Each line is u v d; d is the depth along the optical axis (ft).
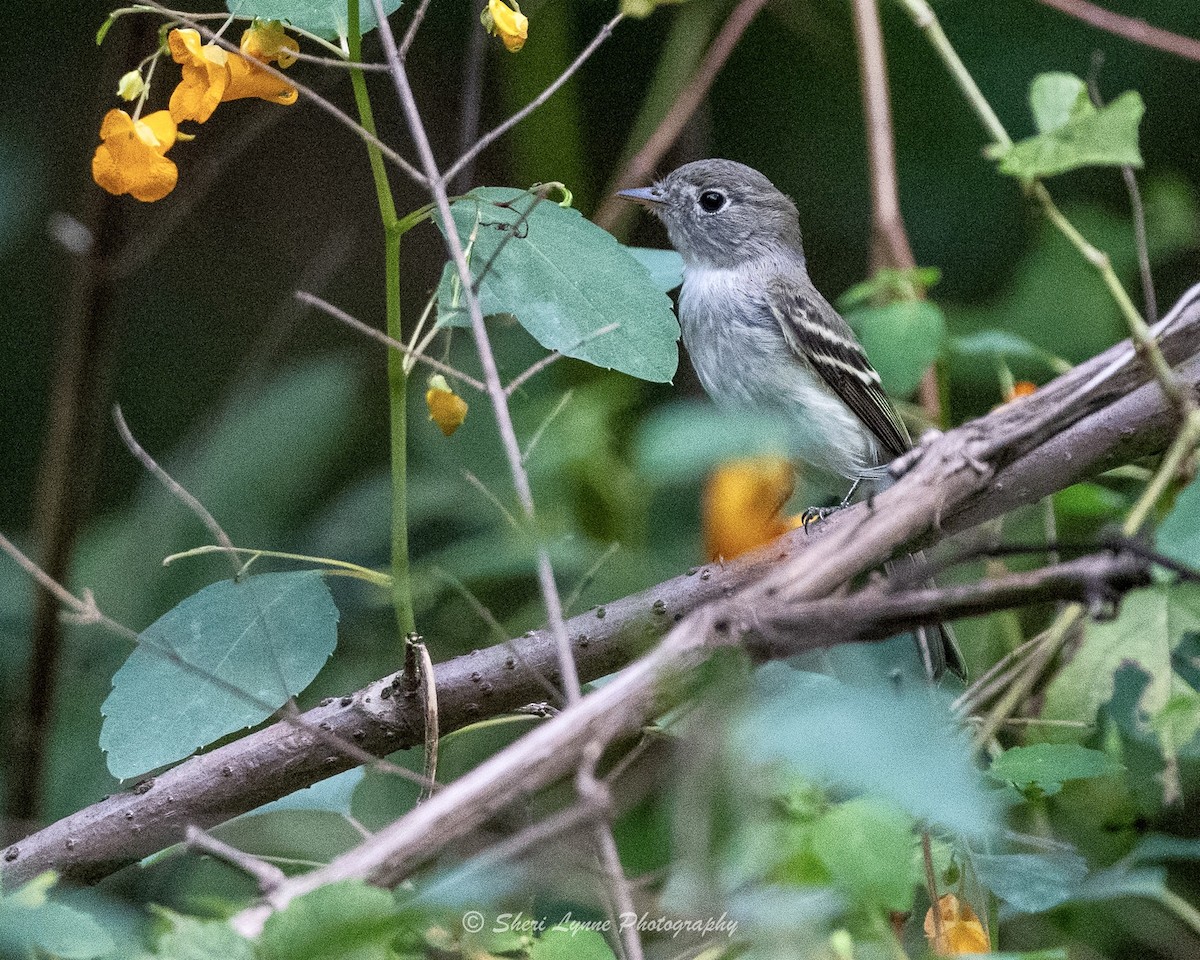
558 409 20.40
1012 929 25.82
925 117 42.34
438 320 21.09
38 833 21.72
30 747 31.99
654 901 18.20
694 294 38.68
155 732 20.84
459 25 44.09
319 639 21.58
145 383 44.39
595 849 17.24
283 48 20.80
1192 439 20.51
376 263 45.24
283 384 39.09
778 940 14.11
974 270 41.52
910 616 14.90
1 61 45.06
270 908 14.11
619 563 28.63
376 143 19.42
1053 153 21.52
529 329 21.40
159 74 42.96
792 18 42.50
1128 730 26.66
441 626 33.06
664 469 12.08
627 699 14.51
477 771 14.40
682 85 40.55
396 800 25.58
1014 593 14.92
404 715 21.95
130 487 43.50
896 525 17.63
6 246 42.52
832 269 44.57
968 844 20.89
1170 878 28.73
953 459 18.57
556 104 36.65
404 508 21.70
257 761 21.79
